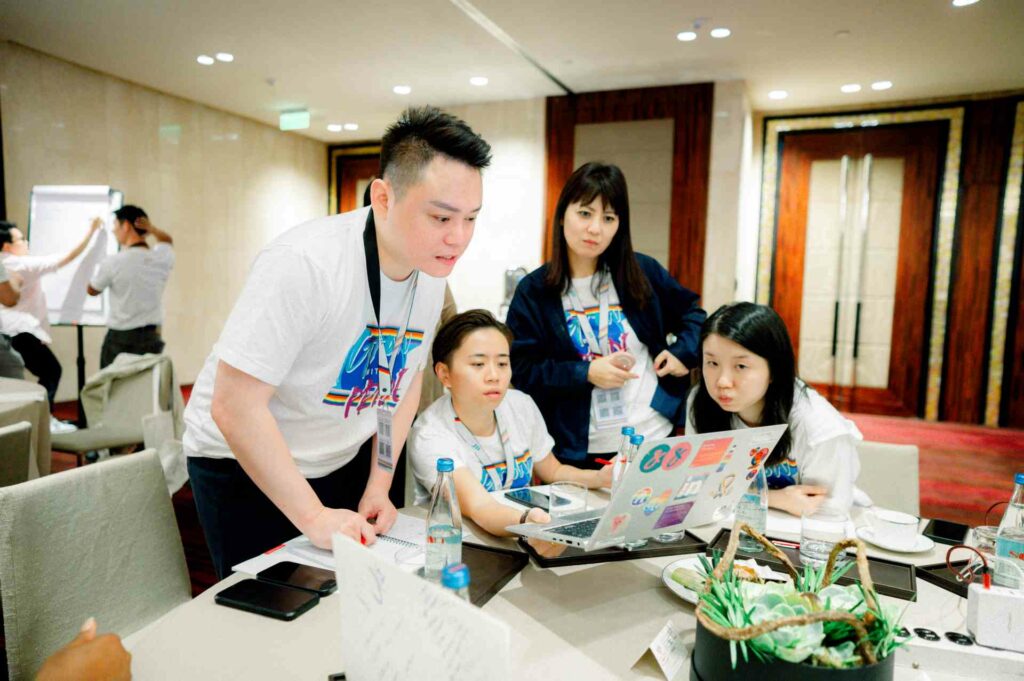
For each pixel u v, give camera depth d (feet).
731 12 14.46
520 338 6.86
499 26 15.61
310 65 18.84
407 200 3.58
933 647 2.98
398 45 17.04
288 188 27.43
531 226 22.03
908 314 20.90
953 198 20.13
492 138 22.30
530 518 4.17
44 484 3.98
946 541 4.46
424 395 7.20
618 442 6.61
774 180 22.24
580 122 21.06
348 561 2.43
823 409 5.16
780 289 22.41
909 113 20.47
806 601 2.58
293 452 4.50
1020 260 19.58
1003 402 19.99
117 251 15.08
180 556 4.75
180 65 19.16
